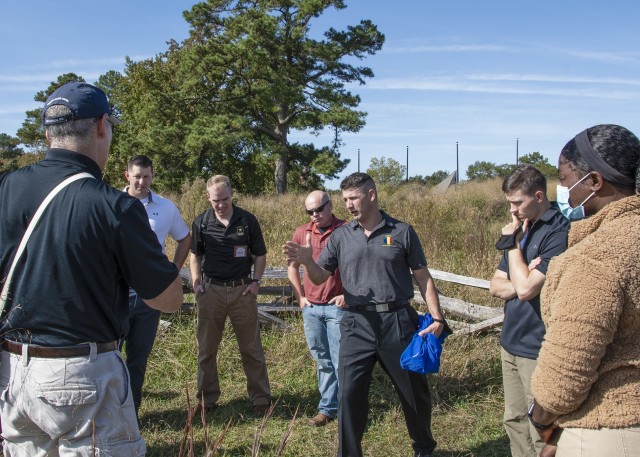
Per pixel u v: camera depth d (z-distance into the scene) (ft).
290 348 19.77
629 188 6.39
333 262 13.26
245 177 118.52
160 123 109.09
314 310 15.71
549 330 5.99
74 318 7.16
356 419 12.67
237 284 16.25
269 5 108.99
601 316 5.63
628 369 5.88
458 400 16.89
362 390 12.74
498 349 19.12
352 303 12.79
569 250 6.19
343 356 12.79
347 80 113.50
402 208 47.83
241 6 110.11
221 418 16.14
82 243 7.12
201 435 14.96
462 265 30.22
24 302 7.18
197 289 16.39
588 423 5.94
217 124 101.76
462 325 20.29
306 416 16.19
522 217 10.93
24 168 7.65
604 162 6.33
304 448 14.39
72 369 7.13
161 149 103.24
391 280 12.62
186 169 106.63
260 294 23.54
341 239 13.09
